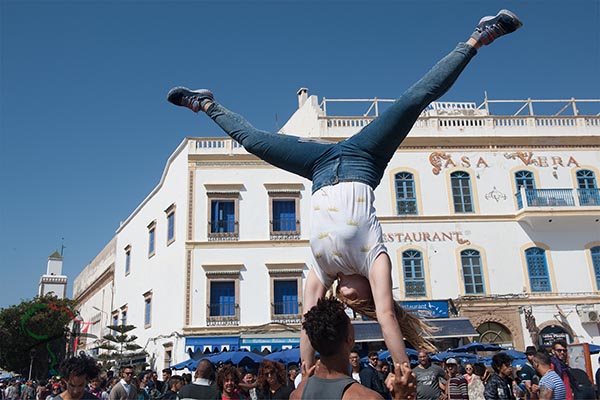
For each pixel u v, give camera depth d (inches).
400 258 989.8
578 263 1002.1
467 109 1216.8
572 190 1024.2
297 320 966.4
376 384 359.6
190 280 979.3
